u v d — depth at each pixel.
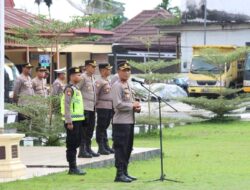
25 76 22.53
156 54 61.38
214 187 14.23
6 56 41.47
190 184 14.61
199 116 34.06
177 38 59.44
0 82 16.91
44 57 31.56
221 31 57.31
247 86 44.59
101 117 18.72
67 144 15.85
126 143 14.89
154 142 25.30
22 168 15.95
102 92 18.73
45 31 22.62
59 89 22.00
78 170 15.98
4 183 14.66
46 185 14.36
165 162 18.97
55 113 22.11
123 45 60.59
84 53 50.62
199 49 45.16
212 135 27.86
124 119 14.82
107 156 18.53
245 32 56.78
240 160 19.50
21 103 22.14
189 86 45.00
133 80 19.66
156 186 14.27
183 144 24.44
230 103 34.06
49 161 17.73
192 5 58.31
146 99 29.88
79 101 15.79
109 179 15.30
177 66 52.81
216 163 18.77
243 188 14.11
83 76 18.05
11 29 26.83
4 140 15.59
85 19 22.31
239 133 28.56
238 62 45.34
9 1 42.38
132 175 16.12
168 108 42.12
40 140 22.42
